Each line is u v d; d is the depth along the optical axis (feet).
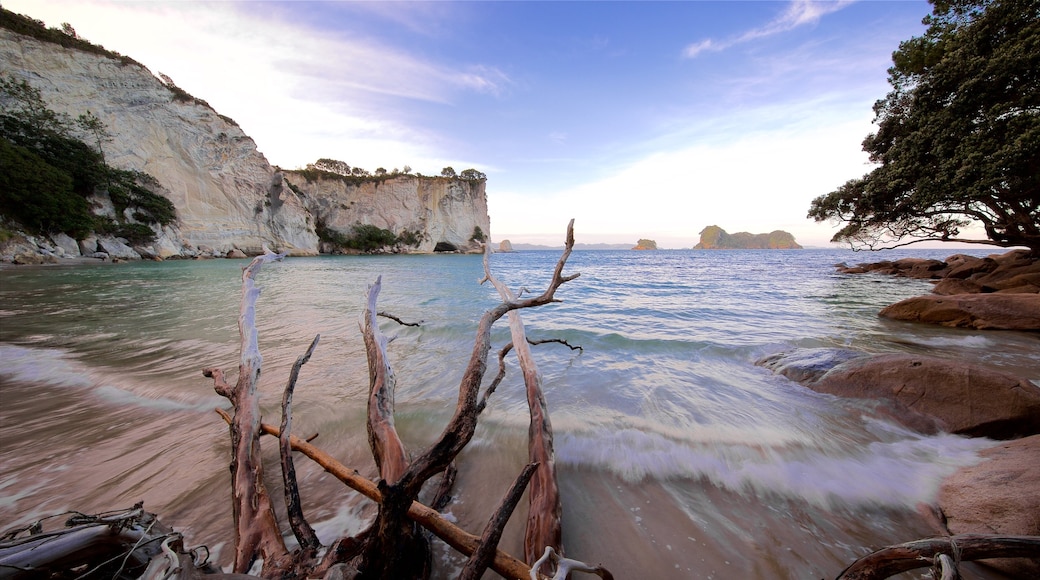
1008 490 6.73
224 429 10.53
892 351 19.34
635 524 6.93
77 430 10.39
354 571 4.49
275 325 24.66
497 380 7.76
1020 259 45.11
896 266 78.07
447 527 5.32
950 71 37.04
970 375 11.14
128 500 7.41
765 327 25.11
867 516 7.23
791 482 8.23
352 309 31.35
